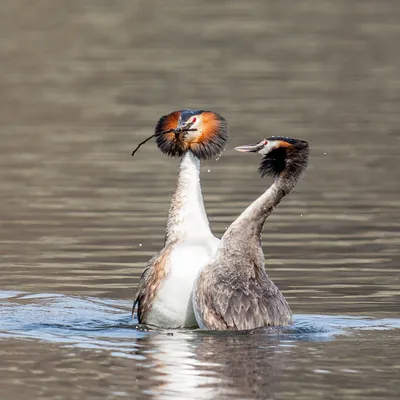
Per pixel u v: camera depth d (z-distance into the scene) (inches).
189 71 1333.7
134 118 1075.9
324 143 956.0
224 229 681.0
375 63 1387.8
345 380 397.7
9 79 1304.1
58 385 394.6
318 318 492.7
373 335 460.8
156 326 484.1
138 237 669.9
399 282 563.2
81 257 624.7
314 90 1214.9
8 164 897.5
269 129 1002.7
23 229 692.7
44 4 1790.1
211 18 1713.8
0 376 405.7
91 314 507.2
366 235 669.9
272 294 472.4
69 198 779.4
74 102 1165.7
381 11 1772.9
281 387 390.9
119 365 419.5
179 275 481.1
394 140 968.9
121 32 1601.9
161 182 826.2
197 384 395.9
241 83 1252.5
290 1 1866.4
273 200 478.9
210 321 467.8
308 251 632.4
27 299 536.1
